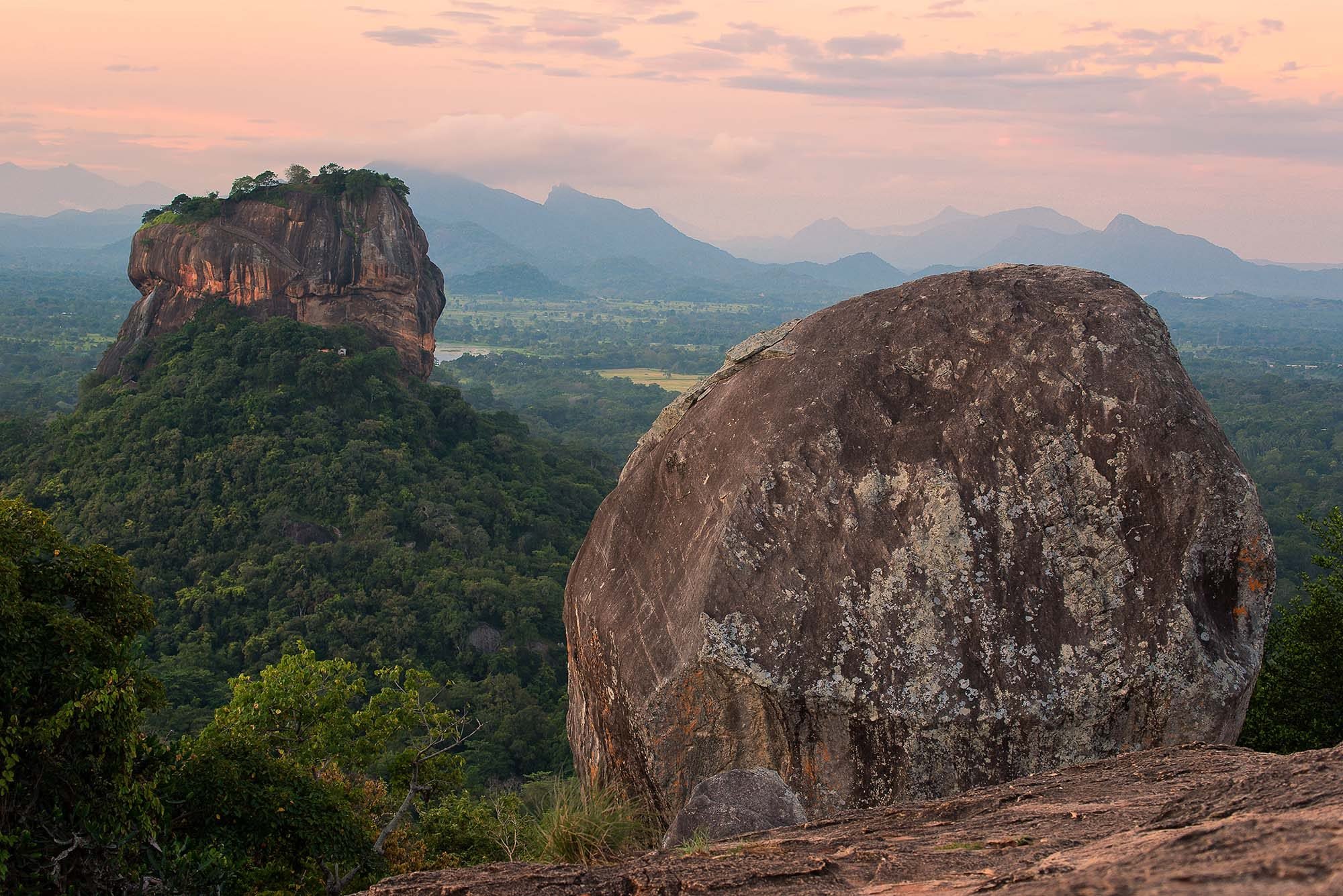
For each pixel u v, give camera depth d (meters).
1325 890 2.15
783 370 7.80
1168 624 6.43
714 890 3.85
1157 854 2.83
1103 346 7.18
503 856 7.36
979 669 6.49
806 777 6.58
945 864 3.73
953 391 7.32
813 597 6.76
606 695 7.52
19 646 8.00
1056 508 6.81
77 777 7.97
